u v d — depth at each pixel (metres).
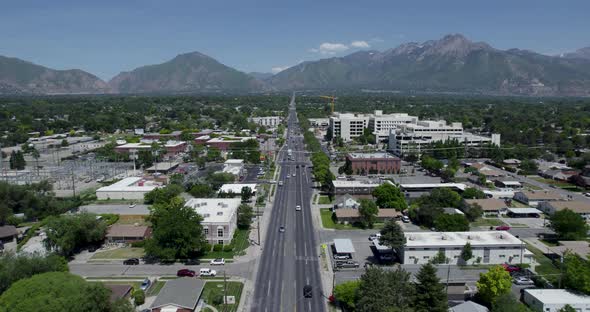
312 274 124.69
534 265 128.88
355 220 169.62
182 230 130.75
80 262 132.88
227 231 143.75
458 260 130.50
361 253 139.62
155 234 132.50
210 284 117.69
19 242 149.12
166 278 121.62
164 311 100.56
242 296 111.38
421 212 165.12
